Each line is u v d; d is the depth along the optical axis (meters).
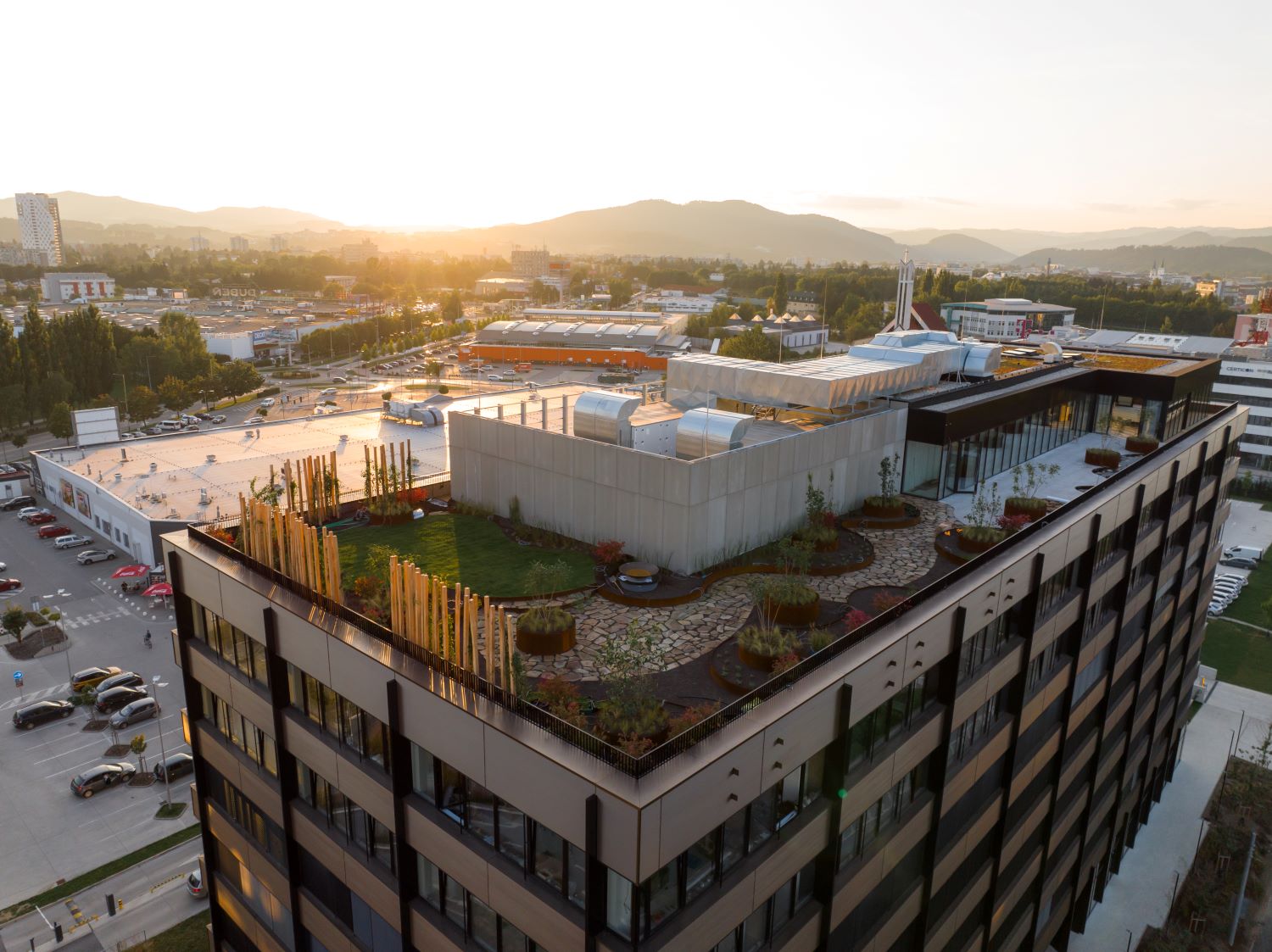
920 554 36.34
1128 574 38.41
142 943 40.84
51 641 71.56
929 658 24.09
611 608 30.28
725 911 18.34
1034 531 30.11
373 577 29.77
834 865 21.75
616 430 36.38
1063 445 55.62
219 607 27.42
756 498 35.91
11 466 123.88
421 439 115.81
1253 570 101.44
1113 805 46.16
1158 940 44.81
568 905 17.62
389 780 21.56
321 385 197.75
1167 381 54.19
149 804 51.75
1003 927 35.03
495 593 31.41
